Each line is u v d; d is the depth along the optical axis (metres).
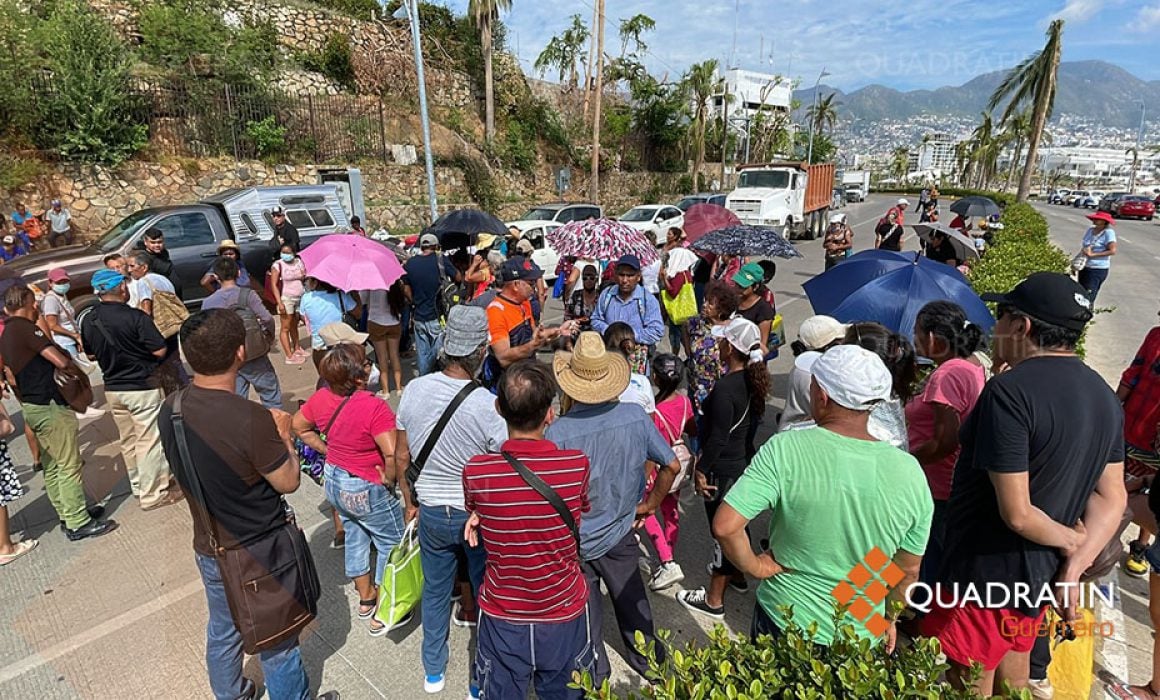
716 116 38.56
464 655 2.98
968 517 2.09
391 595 2.80
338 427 2.88
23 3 13.05
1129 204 31.88
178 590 3.42
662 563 3.40
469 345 2.51
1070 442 1.85
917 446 2.86
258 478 2.13
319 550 3.84
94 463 4.96
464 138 22.62
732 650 1.78
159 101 13.84
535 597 1.99
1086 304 1.96
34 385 3.59
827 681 1.57
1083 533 1.95
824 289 4.50
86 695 2.71
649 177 31.89
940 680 2.64
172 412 2.06
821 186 23.72
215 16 16.33
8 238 10.36
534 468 1.92
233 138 14.90
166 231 8.98
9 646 3.00
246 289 5.18
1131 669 2.77
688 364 4.44
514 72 26.89
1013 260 7.54
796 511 1.82
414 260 6.09
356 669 2.89
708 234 6.41
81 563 3.66
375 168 17.83
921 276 3.87
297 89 18.55
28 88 11.77
